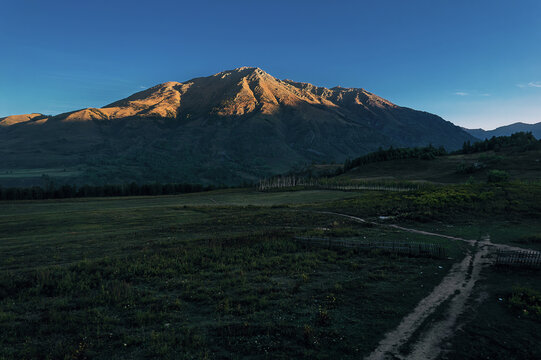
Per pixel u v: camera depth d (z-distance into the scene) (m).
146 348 13.12
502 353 12.05
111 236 43.25
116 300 18.47
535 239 29.62
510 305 15.95
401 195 67.25
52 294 20.17
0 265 28.06
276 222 52.81
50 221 62.38
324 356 12.13
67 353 12.75
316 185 149.00
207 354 12.42
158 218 65.31
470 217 42.75
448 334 13.56
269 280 21.70
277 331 14.30
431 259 25.48
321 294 18.70
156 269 24.75
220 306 17.11
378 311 16.08
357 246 29.67
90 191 166.75
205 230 47.59
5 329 15.02
